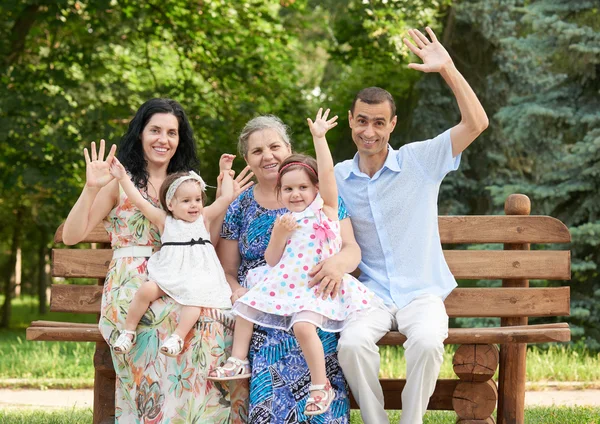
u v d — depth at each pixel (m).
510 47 12.66
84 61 13.01
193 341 4.17
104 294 4.38
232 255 4.61
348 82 15.61
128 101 14.26
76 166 13.85
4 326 18.34
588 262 10.42
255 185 4.64
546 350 10.19
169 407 4.17
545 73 12.89
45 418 5.95
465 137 4.41
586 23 10.78
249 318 4.16
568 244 10.63
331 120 4.30
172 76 16.52
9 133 12.09
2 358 9.26
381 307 4.38
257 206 4.55
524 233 4.92
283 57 15.31
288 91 15.36
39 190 14.05
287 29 15.67
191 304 4.15
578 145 10.38
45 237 19.66
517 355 4.72
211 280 4.24
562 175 10.73
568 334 4.13
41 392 7.68
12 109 12.02
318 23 16.27
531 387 7.71
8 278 18.59
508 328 4.35
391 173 4.55
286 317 4.18
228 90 14.88
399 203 4.53
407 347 4.11
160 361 4.20
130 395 4.29
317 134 4.27
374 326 4.21
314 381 4.03
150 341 4.22
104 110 12.50
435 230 4.55
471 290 4.86
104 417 4.73
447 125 13.08
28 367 8.66
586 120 10.60
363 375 4.09
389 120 4.52
